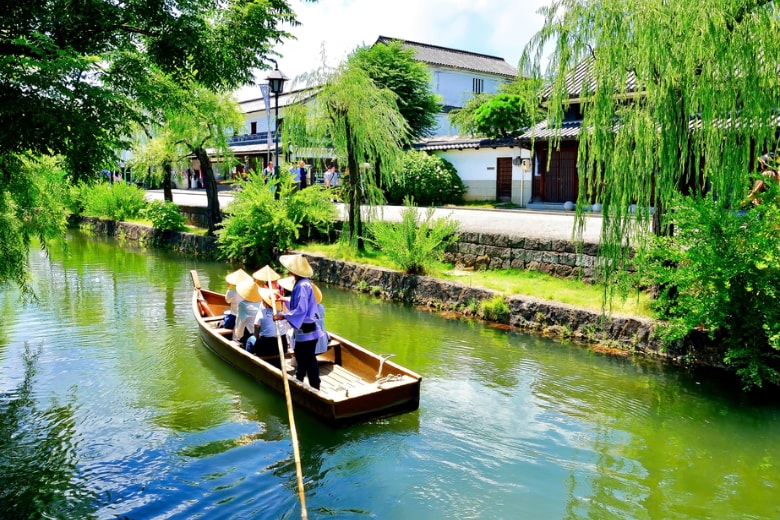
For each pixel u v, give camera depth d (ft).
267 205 54.85
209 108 58.65
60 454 20.74
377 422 22.90
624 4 25.41
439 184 82.12
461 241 45.47
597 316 31.50
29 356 30.78
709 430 22.36
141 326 36.42
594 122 27.07
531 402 24.82
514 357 30.14
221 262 60.44
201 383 27.04
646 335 29.55
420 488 18.57
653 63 24.85
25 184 26.43
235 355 27.55
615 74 25.86
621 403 24.63
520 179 75.97
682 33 24.29
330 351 28.04
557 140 28.25
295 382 23.16
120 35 19.94
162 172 70.59
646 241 28.02
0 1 17.22
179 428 22.72
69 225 93.04
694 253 25.46
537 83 28.12
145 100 19.86
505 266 42.70
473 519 17.04
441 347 31.91
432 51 144.05
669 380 26.78
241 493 18.38
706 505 17.78
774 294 23.77
